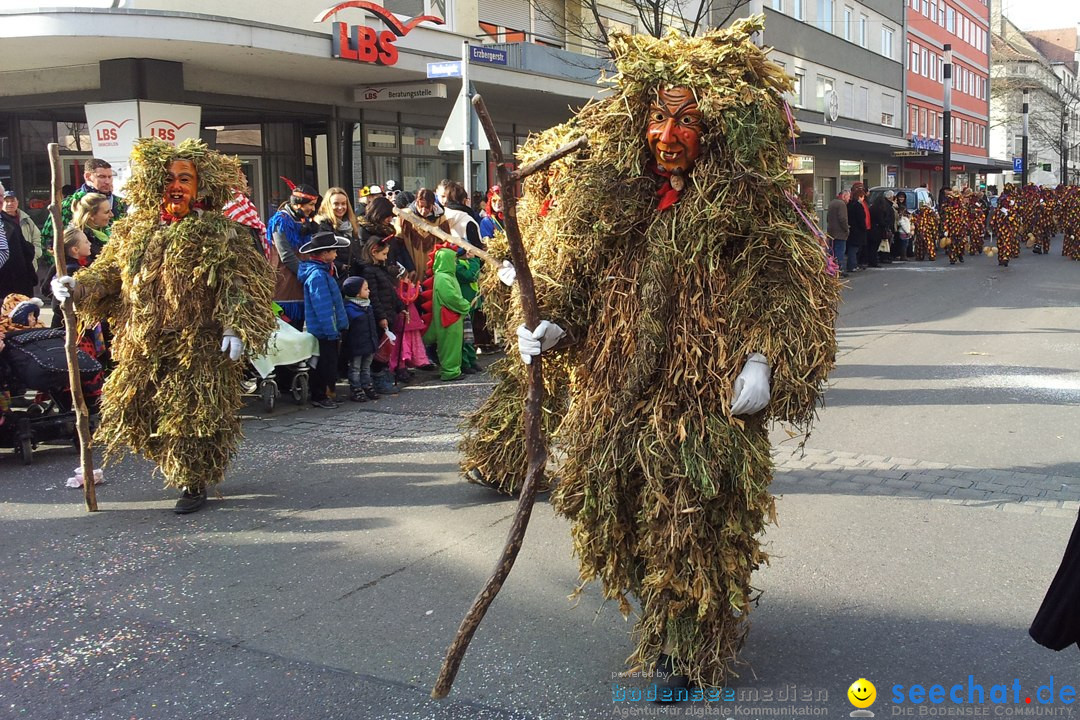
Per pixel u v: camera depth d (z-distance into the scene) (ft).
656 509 10.05
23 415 21.67
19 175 47.67
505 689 11.05
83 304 17.60
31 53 40.19
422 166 59.98
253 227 27.94
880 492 18.11
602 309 10.41
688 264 9.86
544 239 11.12
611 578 10.86
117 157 42.06
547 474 17.97
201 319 17.21
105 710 10.76
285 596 13.85
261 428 24.64
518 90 55.47
